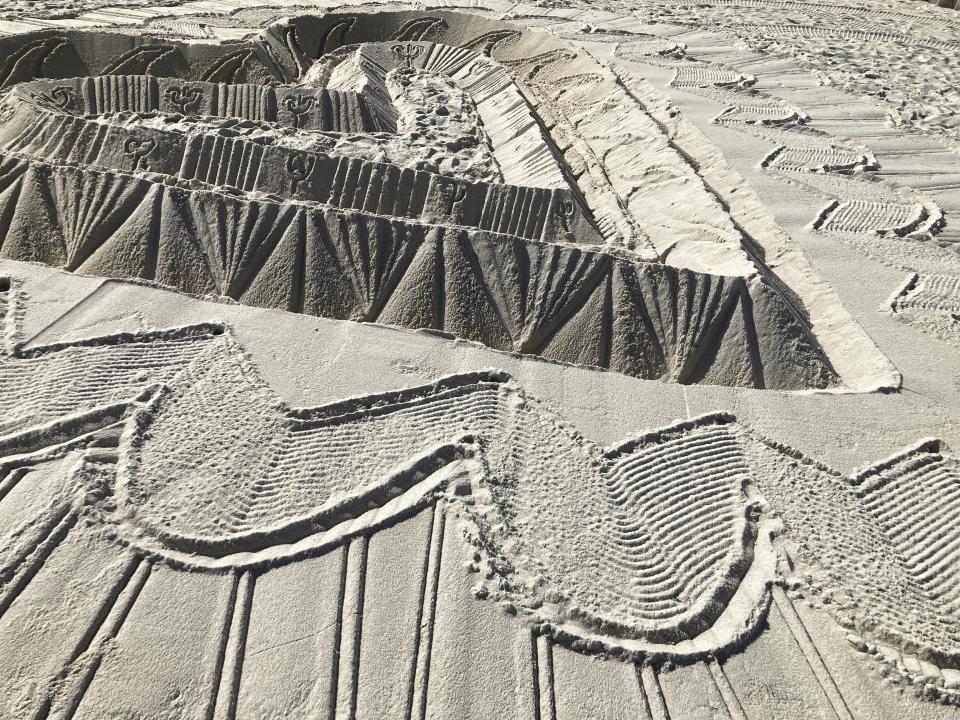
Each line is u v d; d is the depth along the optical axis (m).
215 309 6.63
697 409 6.25
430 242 7.66
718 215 9.13
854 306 7.96
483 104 13.48
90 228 7.67
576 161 11.64
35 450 5.05
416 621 4.29
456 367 6.31
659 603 4.61
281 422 5.50
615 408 6.14
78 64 13.13
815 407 6.47
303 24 15.76
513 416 5.85
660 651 4.31
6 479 4.81
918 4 22.77
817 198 10.19
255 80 13.74
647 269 7.68
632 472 5.52
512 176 10.88
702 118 12.60
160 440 5.24
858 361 7.29
